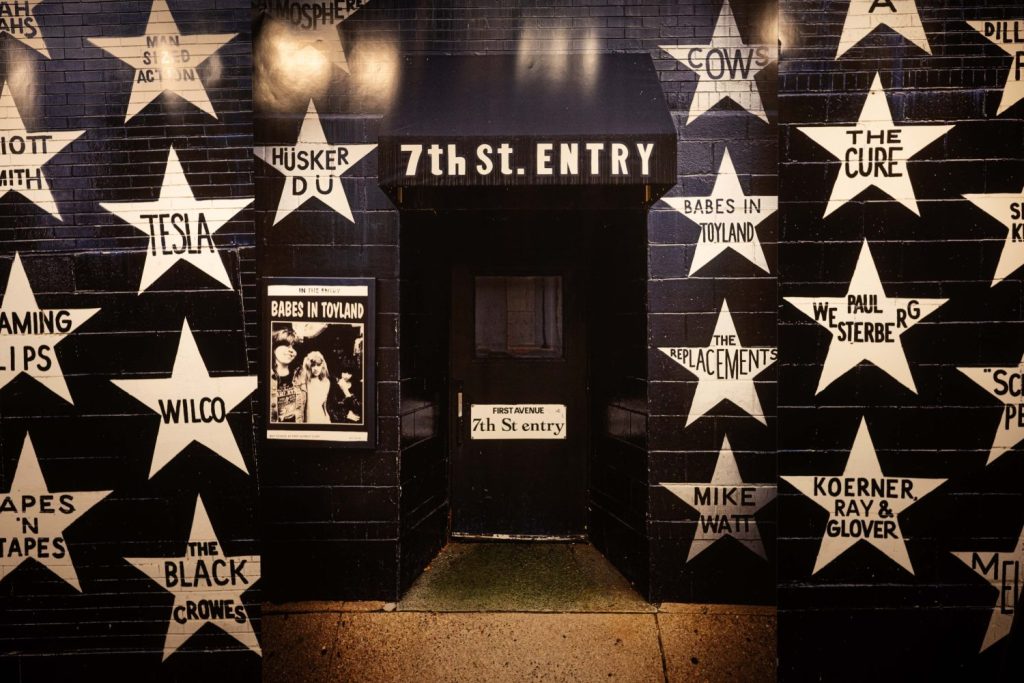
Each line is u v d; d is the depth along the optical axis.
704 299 3.23
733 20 3.19
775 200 3.20
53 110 3.07
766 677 2.97
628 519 3.52
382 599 3.34
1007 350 2.95
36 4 3.07
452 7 3.24
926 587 3.01
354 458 3.33
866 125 2.99
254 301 3.12
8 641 3.12
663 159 2.82
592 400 3.99
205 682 3.12
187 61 3.10
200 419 3.12
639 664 2.95
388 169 2.86
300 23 3.24
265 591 3.31
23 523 3.11
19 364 3.09
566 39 3.22
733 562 3.27
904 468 3.00
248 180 3.11
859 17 2.99
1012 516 2.96
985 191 2.95
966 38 2.95
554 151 2.82
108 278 3.09
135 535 3.12
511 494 4.08
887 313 2.99
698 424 3.25
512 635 3.10
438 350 3.89
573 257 4.02
